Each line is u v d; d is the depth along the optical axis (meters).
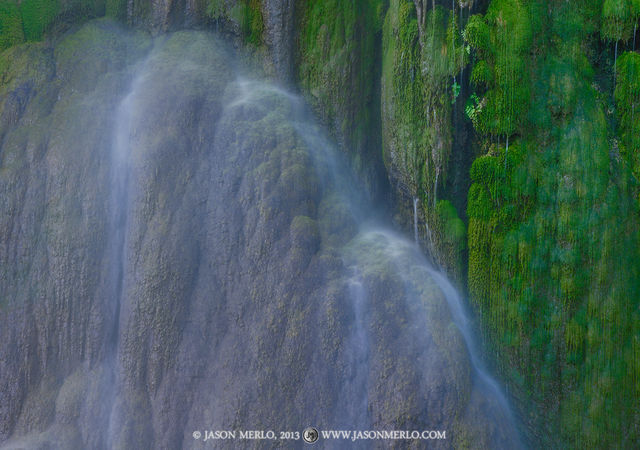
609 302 9.77
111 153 10.65
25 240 10.22
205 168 10.72
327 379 9.66
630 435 9.78
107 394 9.98
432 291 10.05
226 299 10.22
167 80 11.08
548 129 10.05
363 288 10.02
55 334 10.09
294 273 10.05
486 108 10.16
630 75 10.13
